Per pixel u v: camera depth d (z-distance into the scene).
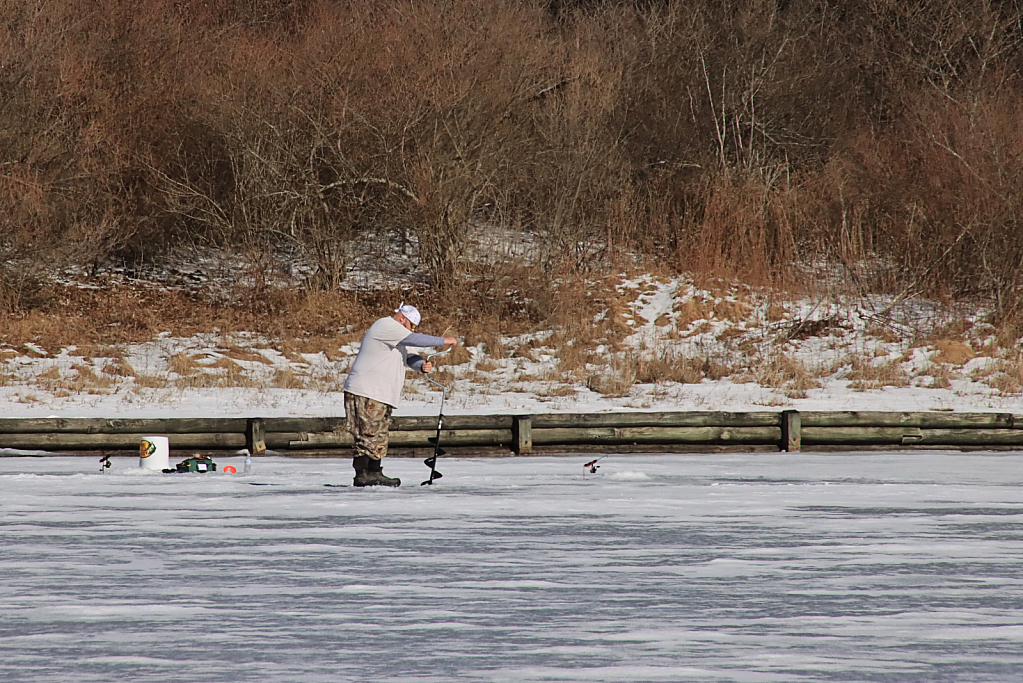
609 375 118.06
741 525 38.78
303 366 122.00
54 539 35.50
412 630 23.64
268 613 25.25
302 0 166.62
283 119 147.00
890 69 166.38
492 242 148.38
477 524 38.84
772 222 150.12
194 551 33.28
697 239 148.00
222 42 156.50
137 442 67.88
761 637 23.03
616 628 23.81
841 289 139.50
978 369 118.56
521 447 67.94
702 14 174.75
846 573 29.97
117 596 27.05
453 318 136.00
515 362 124.81
